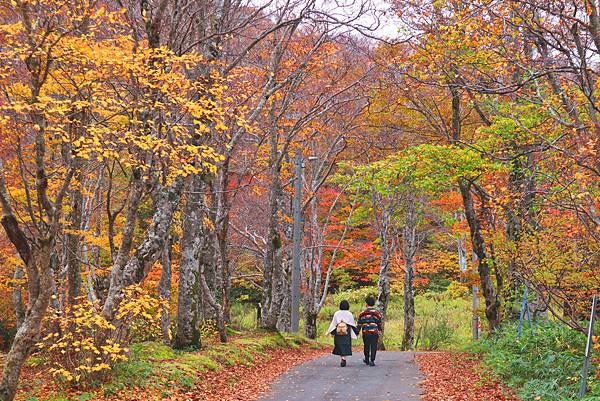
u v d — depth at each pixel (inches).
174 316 750.5
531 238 478.0
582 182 365.1
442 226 1022.4
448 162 550.0
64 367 387.5
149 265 426.3
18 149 292.7
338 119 946.7
